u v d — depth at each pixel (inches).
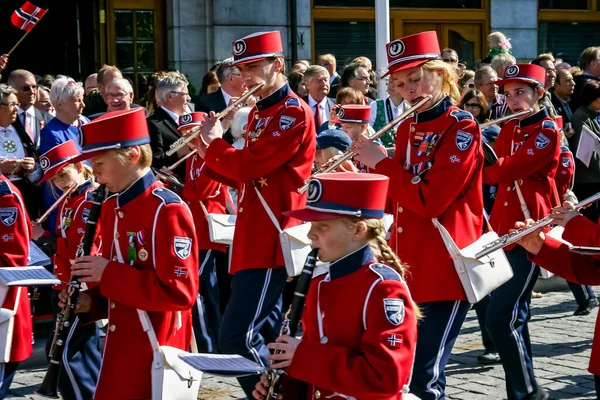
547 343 376.2
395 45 253.0
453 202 250.1
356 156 263.9
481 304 343.3
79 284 224.2
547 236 228.5
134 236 218.1
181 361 218.5
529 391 295.0
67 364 266.7
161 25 609.9
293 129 272.8
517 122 334.6
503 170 321.4
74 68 601.3
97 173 221.0
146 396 218.7
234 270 281.0
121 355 219.5
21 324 270.2
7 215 263.9
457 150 244.1
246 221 278.8
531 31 711.1
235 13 609.6
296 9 631.8
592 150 290.5
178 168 384.8
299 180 276.5
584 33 739.4
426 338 248.7
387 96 468.1
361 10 657.0
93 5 596.4
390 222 305.9
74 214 291.0
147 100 455.2
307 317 187.5
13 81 414.9
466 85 472.7
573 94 530.3
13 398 318.3
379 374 171.2
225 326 275.0
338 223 181.2
